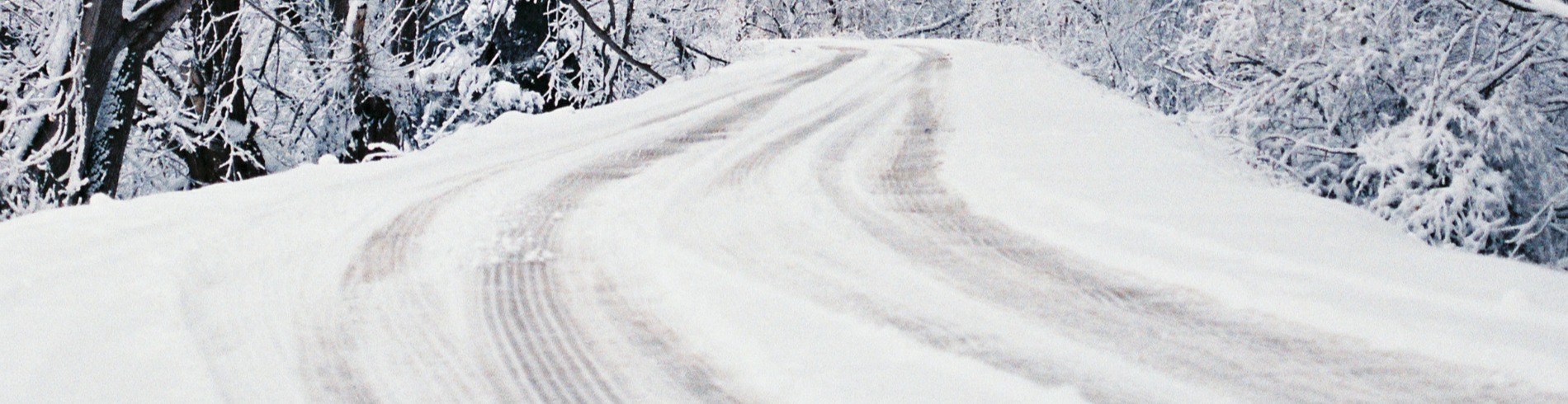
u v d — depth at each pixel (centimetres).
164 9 1128
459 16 2044
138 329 360
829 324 354
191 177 1638
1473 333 313
